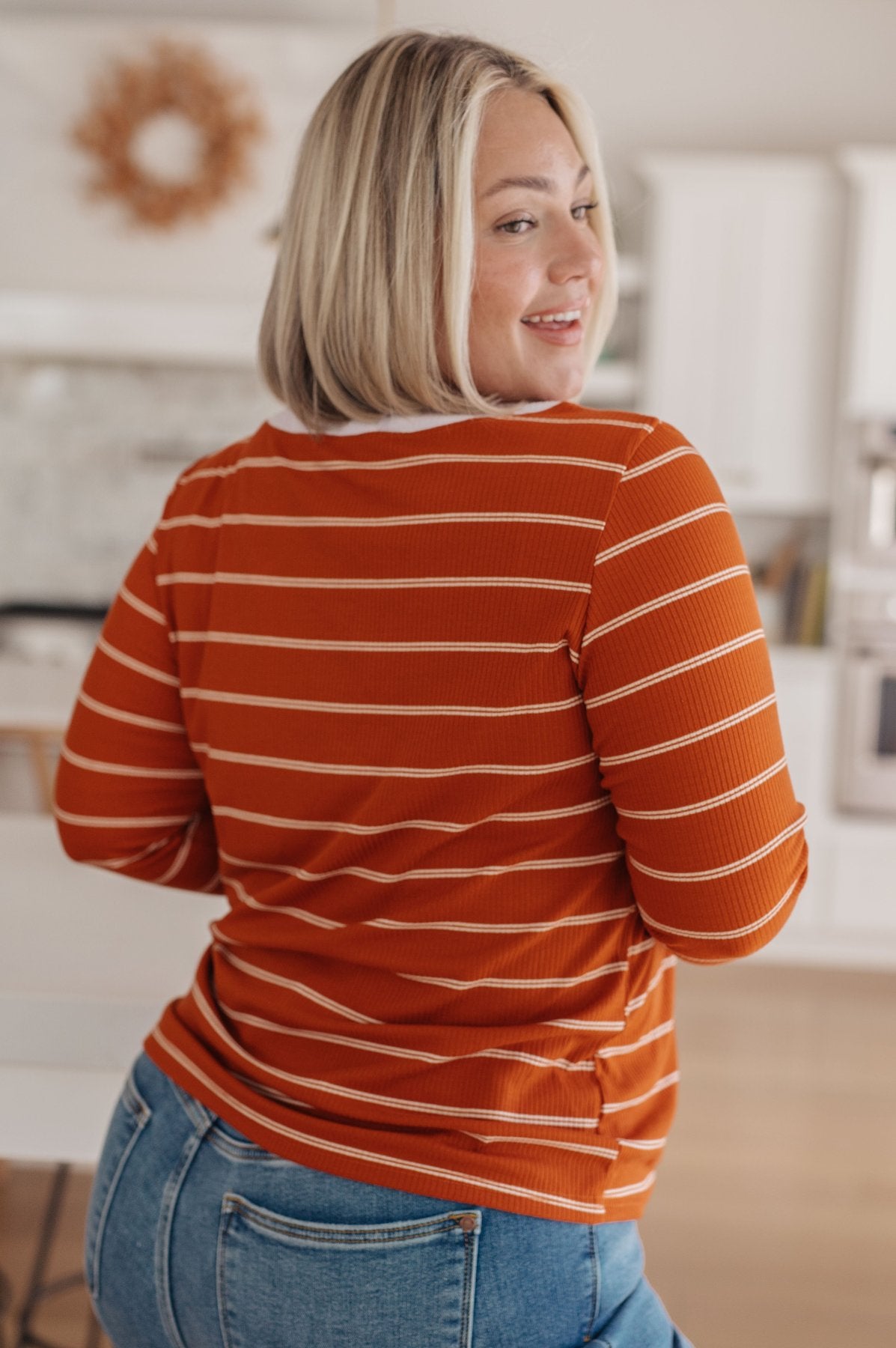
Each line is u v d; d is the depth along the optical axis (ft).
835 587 13.56
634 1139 2.62
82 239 14.29
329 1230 2.46
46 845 5.18
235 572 2.79
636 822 2.42
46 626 14.79
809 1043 11.00
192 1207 2.62
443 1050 2.49
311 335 2.70
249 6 14.08
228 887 3.00
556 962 2.52
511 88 2.67
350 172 2.62
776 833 2.41
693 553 2.35
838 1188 8.46
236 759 2.78
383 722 2.52
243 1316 2.54
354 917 2.61
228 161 14.01
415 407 2.64
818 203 13.29
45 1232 6.09
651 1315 2.65
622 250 14.43
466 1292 2.41
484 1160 2.43
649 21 14.39
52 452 15.64
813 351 13.51
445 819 2.49
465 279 2.55
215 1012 2.83
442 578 2.46
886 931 13.21
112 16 14.19
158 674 3.07
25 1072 3.83
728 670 2.34
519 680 2.40
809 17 14.33
